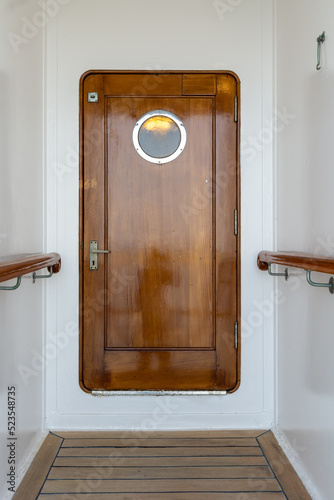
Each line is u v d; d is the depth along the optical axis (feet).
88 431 7.42
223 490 5.72
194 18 7.47
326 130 5.25
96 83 7.47
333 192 5.01
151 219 7.54
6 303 5.41
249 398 7.54
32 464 6.31
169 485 5.83
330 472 5.00
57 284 7.50
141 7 7.47
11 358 5.62
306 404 5.90
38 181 6.99
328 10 5.20
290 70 6.65
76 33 7.44
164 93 7.48
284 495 5.61
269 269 6.97
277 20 7.29
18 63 5.91
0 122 5.13
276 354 7.43
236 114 7.49
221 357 7.53
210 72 7.47
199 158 7.54
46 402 7.48
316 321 5.56
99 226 7.50
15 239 5.75
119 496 5.59
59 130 7.45
